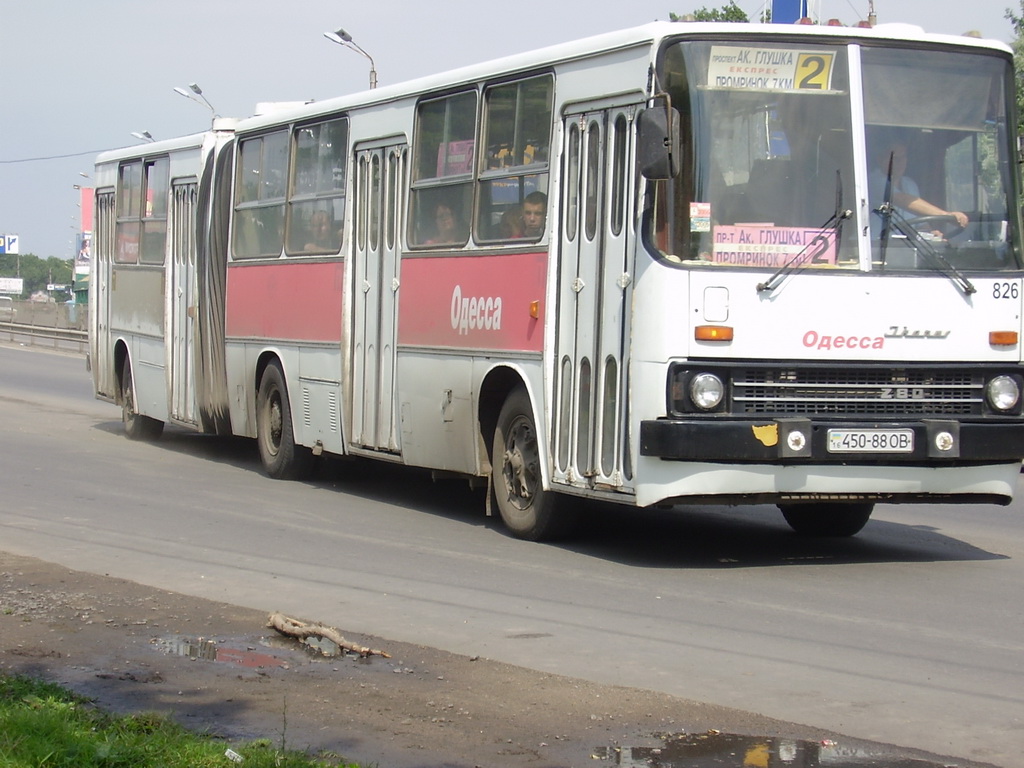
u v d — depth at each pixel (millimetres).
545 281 11500
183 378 18625
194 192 18359
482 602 9391
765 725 6469
